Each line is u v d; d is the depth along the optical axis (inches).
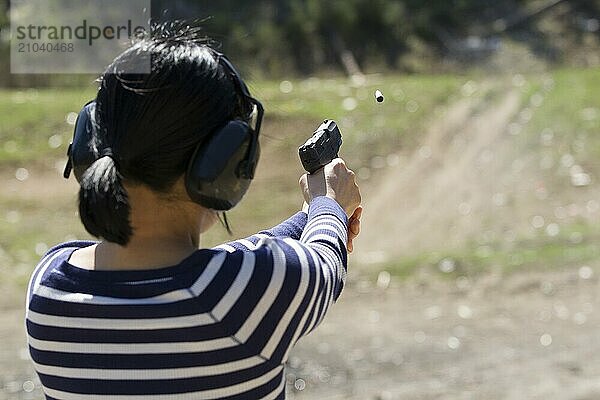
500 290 377.7
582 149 572.1
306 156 80.2
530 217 493.0
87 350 66.6
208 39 74.0
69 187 520.1
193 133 66.5
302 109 625.3
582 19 1079.0
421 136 609.3
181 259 68.6
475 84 703.1
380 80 737.6
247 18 994.1
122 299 66.8
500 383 271.7
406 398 261.0
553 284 380.5
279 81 925.8
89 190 67.3
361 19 1021.8
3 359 292.8
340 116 626.2
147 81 66.3
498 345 309.4
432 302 366.6
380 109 641.6
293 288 67.6
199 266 67.4
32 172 533.0
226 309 66.2
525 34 1050.7
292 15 1008.9
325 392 267.3
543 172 548.1
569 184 529.0
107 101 68.0
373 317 346.9
